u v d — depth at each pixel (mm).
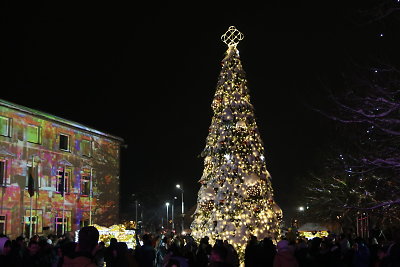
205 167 21656
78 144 37531
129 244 22125
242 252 19031
